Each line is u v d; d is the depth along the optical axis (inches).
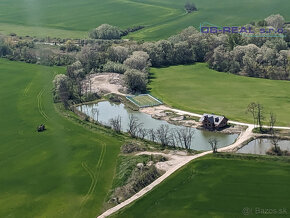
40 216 5201.8
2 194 5748.0
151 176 5812.0
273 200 5088.6
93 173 6181.1
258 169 5777.6
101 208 5300.2
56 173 6235.2
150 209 5108.3
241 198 5167.3
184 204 5142.7
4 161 6697.8
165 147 6973.4
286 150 6594.5
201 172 5812.0
